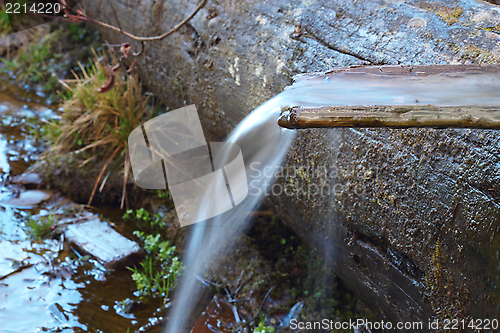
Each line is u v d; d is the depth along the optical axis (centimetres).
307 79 126
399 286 165
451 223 133
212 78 233
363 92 113
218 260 265
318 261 255
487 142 123
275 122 185
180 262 272
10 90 446
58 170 328
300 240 276
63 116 360
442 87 111
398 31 155
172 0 261
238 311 239
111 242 279
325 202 186
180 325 230
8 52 487
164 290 251
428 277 147
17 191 321
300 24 186
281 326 229
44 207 312
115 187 322
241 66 212
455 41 140
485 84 110
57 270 260
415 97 107
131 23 305
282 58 190
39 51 467
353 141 163
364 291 192
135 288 253
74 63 450
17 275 253
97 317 231
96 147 340
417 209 144
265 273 255
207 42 233
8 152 357
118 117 347
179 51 257
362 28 165
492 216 122
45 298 240
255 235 278
